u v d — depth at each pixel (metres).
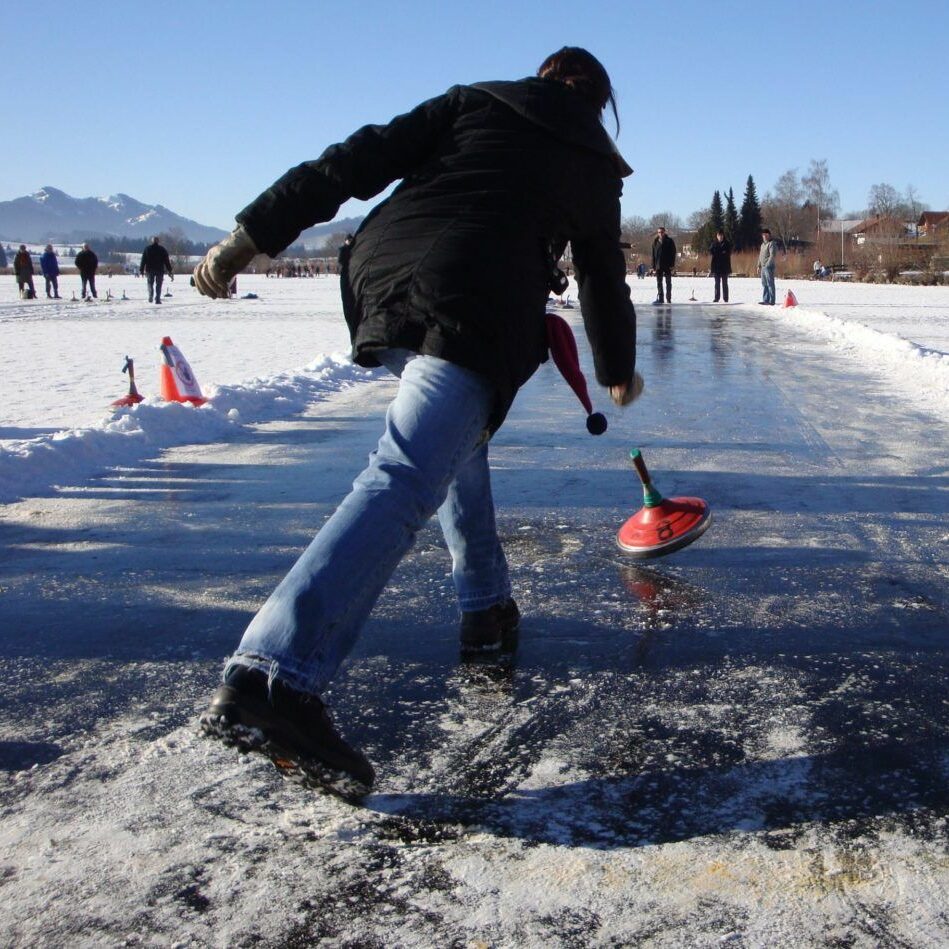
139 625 3.46
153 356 13.88
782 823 2.12
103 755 2.48
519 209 2.35
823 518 4.86
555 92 2.46
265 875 1.95
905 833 2.08
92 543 4.55
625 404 2.97
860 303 29.34
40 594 3.81
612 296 2.72
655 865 1.97
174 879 1.94
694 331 17.34
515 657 3.11
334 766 2.04
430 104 2.46
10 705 2.79
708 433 7.31
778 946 1.72
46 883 1.93
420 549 4.39
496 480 5.76
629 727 2.60
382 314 2.31
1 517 5.03
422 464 2.23
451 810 2.19
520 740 2.53
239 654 2.04
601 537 4.54
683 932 1.76
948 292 40.38
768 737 2.54
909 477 5.78
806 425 7.65
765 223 123.88
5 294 40.97
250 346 15.77
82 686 2.92
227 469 6.20
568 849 2.03
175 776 2.37
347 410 8.73
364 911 1.83
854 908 1.83
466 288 2.26
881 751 2.45
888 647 3.18
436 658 3.10
